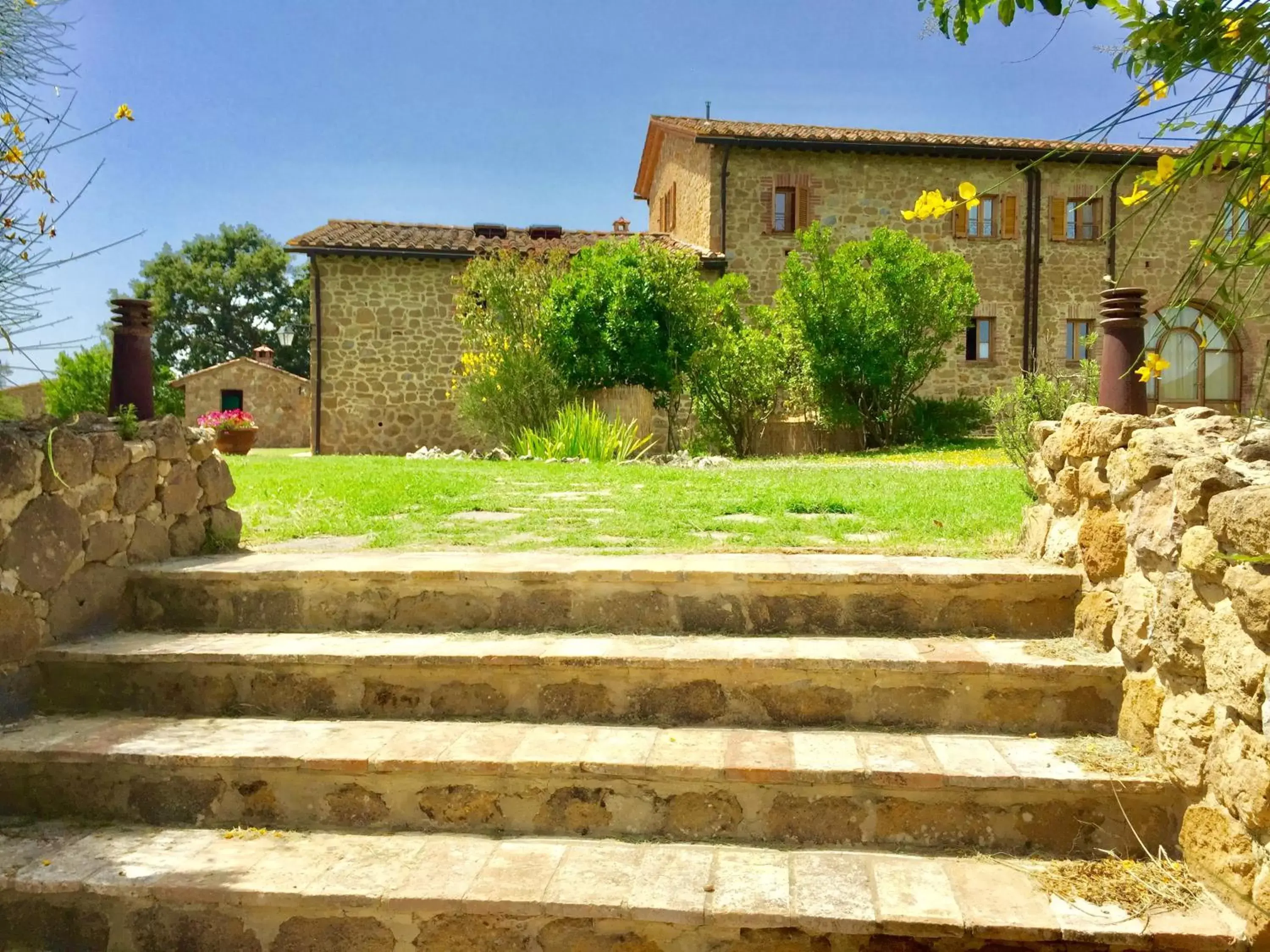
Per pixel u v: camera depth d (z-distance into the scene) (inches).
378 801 117.1
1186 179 78.6
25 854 109.1
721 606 147.4
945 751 117.6
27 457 135.0
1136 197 81.1
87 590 146.6
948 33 84.1
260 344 1812.3
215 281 1777.8
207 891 100.3
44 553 138.3
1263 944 88.4
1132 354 145.6
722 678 129.9
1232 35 71.6
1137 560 122.0
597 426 513.7
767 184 766.5
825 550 172.2
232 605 153.2
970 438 709.9
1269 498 89.3
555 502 252.5
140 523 159.8
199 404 1258.6
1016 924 92.3
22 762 119.6
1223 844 95.5
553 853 109.0
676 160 876.0
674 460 518.9
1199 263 77.9
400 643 140.7
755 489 278.7
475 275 605.9
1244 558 81.2
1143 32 75.6
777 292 690.2
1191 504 105.2
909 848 110.3
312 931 100.6
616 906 96.2
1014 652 131.0
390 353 755.4
